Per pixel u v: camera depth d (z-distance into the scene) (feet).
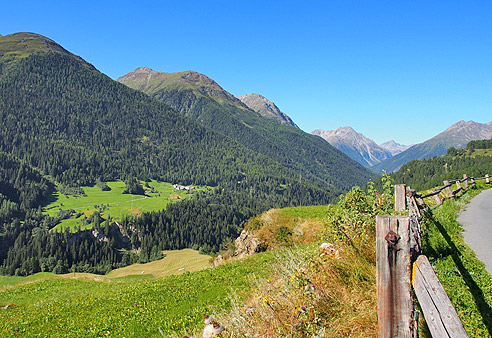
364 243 22.97
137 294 55.26
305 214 93.09
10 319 56.59
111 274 467.93
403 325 8.60
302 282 18.84
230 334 18.51
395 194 27.63
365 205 28.40
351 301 17.34
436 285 8.27
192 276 61.62
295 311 17.15
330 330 15.79
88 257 547.49
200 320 37.04
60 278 115.03
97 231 611.47
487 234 33.53
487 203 57.82
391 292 8.75
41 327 48.65
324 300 18.13
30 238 588.91
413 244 8.96
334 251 23.24
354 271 20.03
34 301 78.07
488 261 25.48
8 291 93.81
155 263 513.86
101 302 56.85
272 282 23.31
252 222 94.84
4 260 520.83
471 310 17.74
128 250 613.11
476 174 274.77
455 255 26.58
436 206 50.42
